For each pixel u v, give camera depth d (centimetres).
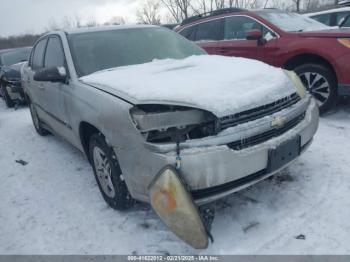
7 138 550
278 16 544
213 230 254
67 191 338
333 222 251
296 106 268
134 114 229
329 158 349
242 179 233
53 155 442
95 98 269
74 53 340
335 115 484
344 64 426
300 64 486
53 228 279
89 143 305
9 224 293
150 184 219
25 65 529
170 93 233
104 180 292
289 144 250
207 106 222
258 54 520
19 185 366
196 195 222
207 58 342
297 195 288
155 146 217
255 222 259
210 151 215
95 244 254
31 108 527
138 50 362
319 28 514
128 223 273
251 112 236
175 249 240
